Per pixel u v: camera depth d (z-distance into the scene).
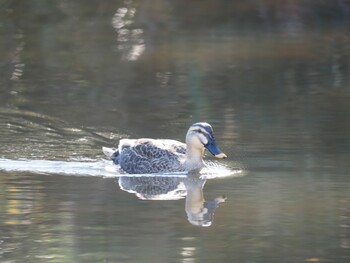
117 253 11.91
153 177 15.99
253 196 14.49
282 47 27.34
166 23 30.95
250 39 28.61
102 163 16.73
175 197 14.55
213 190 14.95
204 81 22.73
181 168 16.23
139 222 13.16
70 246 12.19
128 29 29.98
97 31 29.56
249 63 24.94
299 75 23.59
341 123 18.89
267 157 16.78
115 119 19.30
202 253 11.91
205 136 16.20
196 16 32.09
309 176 15.53
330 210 13.67
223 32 29.78
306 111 19.92
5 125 18.73
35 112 19.66
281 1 33.56
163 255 11.87
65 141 17.83
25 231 12.78
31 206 13.95
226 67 24.39
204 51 26.66
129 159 16.42
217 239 12.48
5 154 16.97
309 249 12.09
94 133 18.36
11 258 11.81
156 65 24.69
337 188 14.80
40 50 26.64
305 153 16.88
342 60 25.38
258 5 33.34
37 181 15.39
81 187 15.10
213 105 20.48
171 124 19.00
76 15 31.58
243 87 22.22
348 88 22.08
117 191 14.88
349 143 17.48
